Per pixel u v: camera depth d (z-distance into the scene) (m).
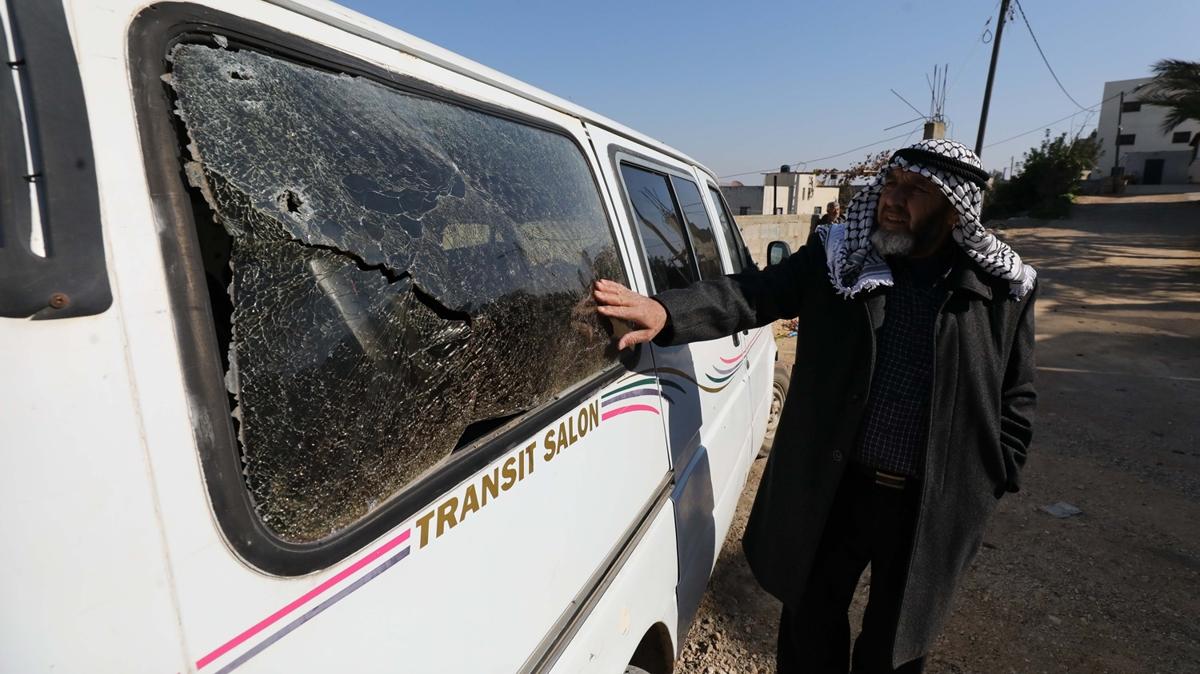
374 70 1.05
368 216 0.94
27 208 0.57
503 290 1.20
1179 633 2.77
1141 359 7.30
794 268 1.88
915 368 1.73
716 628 2.76
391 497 0.92
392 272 0.96
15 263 0.56
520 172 1.37
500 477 1.11
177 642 0.65
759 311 1.80
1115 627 2.81
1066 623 2.84
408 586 0.91
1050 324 9.29
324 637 0.79
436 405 1.02
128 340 0.64
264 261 0.79
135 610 0.62
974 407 1.69
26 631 0.55
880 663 1.93
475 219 1.17
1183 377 6.57
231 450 0.72
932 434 1.68
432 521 0.96
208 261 0.75
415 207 1.03
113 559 0.61
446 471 1.01
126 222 0.65
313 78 0.93
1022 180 29.09
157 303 0.67
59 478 0.58
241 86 0.81
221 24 0.80
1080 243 19.27
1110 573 3.20
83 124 0.61
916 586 1.76
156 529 0.64
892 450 1.78
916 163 1.57
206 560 0.68
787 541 1.91
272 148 0.83
